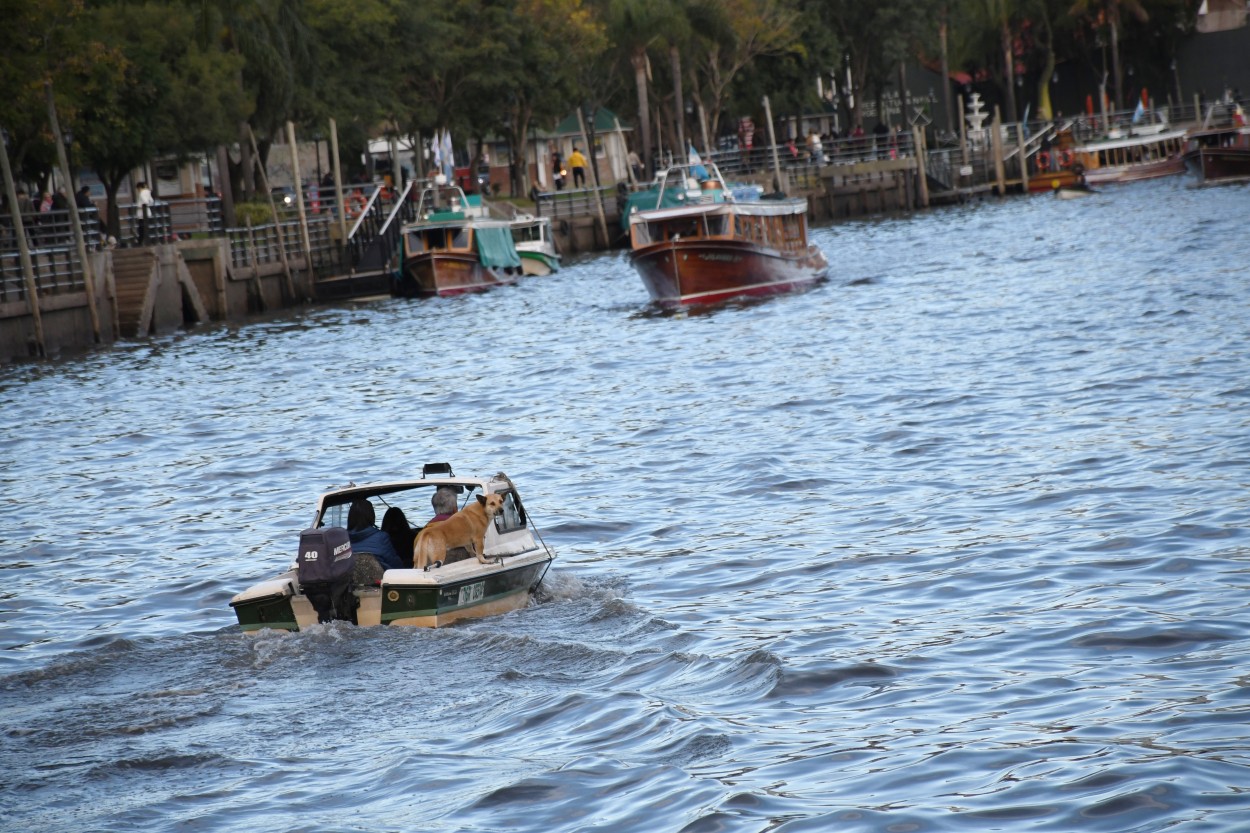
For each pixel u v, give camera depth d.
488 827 16.50
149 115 101.25
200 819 17.22
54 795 18.12
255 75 114.94
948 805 16.16
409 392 61.69
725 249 89.00
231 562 32.66
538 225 136.00
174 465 47.12
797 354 63.84
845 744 18.31
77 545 35.62
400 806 17.28
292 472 44.38
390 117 139.75
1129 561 26.89
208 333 96.12
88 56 90.94
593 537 33.03
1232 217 114.69
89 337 92.81
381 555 26.09
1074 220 131.88
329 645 23.73
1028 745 17.83
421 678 22.09
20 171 95.75
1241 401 42.09
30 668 24.33
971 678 20.78
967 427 42.69
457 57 147.12
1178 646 21.58
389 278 117.44
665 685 21.31
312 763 18.89
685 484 38.28
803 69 185.38
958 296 81.06
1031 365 53.34
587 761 18.28
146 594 30.06
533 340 79.44
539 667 22.42
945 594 25.78
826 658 22.22
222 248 106.50
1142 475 34.00
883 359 59.31
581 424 49.81
